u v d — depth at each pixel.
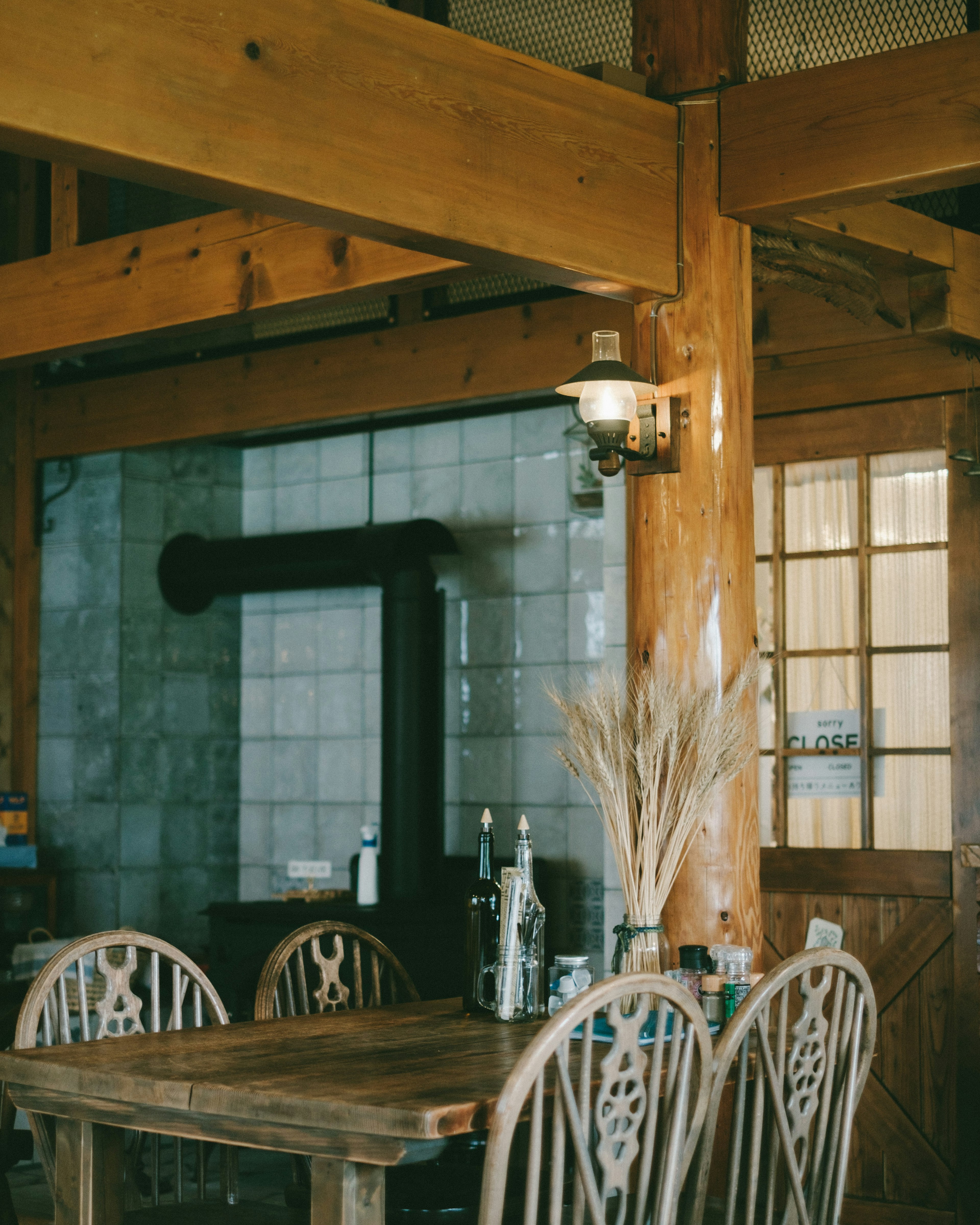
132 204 5.88
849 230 3.37
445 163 2.69
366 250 3.43
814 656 4.32
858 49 4.00
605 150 2.96
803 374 4.34
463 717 5.64
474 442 5.72
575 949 5.27
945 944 3.99
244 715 6.36
